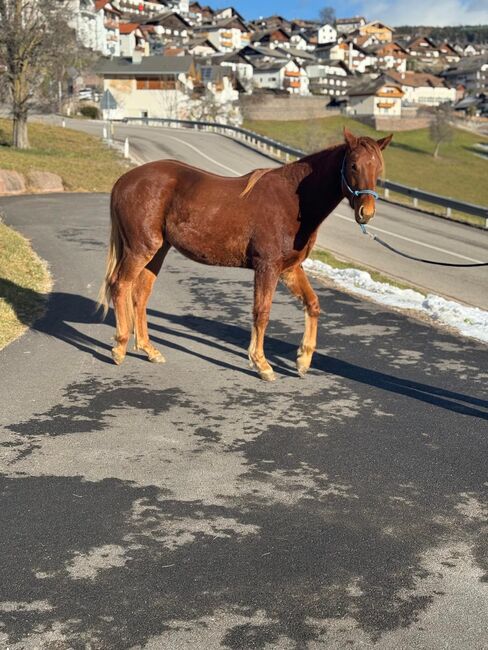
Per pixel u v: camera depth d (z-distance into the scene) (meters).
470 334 9.81
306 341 7.86
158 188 7.56
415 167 76.25
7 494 5.07
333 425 6.53
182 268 14.21
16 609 3.80
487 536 4.64
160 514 4.83
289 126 95.19
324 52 174.00
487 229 27.14
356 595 3.96
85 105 81.06
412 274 17.94
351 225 26.28
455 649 3.54
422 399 7.27
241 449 5.96
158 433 6.27
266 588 4.01
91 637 3.59
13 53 35.78
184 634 3.62
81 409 6.80
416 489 5.29
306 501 5.06
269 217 7.18
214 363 8.39
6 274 12.03
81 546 4.41
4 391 7.21
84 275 13.06
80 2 107.81
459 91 170.75
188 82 90.69
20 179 26.22
